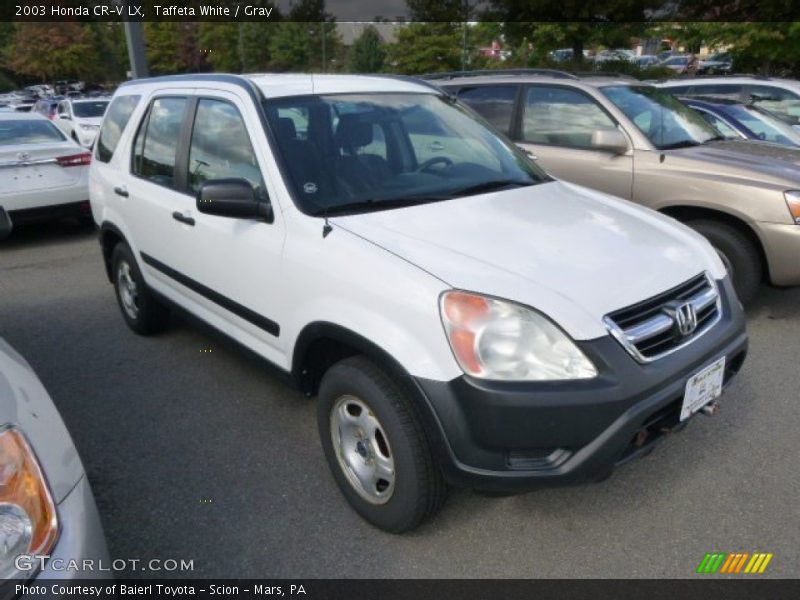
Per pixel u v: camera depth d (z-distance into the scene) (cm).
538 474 230
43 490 179
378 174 331
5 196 769
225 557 270
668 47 2514
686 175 490
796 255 449
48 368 452
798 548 266
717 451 330
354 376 263
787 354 439
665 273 267
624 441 230
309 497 306
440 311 235
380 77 407
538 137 593
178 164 395
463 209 308
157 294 439
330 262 274
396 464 255
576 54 1920
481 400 226
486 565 262
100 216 495
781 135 777
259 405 393
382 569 262
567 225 297
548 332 229
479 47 2928
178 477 325
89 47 4781
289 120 332
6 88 5462
